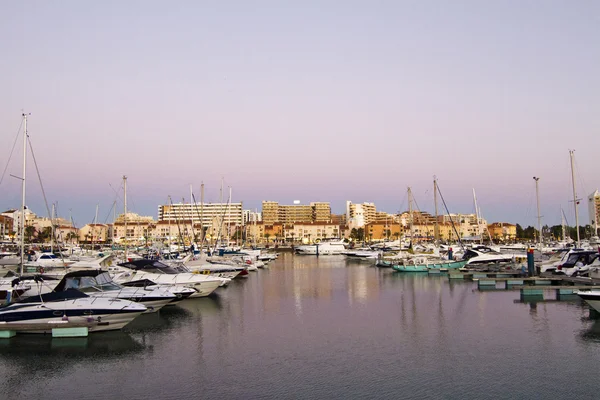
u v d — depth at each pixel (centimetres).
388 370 2691
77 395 2350
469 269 7512
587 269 5516
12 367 2709
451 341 3266
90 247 12756
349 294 5566
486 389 2417
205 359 2881
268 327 3709
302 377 2588
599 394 2350
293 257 14725
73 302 3173
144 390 2409
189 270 5659
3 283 3741
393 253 10612
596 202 12719
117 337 3281
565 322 3784
